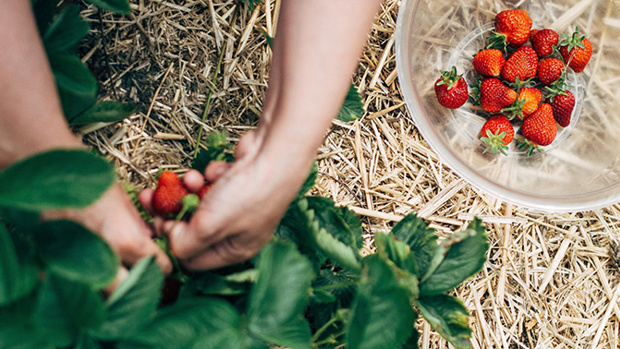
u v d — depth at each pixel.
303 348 0.54
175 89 0.73
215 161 0.64
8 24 0.57
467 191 0.80
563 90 0.82
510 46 0.83
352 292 0.65
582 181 0.83
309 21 0.58
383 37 0.79
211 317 0.49
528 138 0.82
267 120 0.59
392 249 0.58
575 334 0.81
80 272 0.45
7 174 0.40
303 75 0.58
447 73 0.79
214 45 0.74
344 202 0.77
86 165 0.41
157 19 0.72
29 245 0.48
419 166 0.79
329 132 0.76
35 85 0.57
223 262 0.60
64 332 0.44
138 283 0.49
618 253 0.82
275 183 0.57
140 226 0.59
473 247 0.60
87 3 0.70
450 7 0.80
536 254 0.81
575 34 0.81
